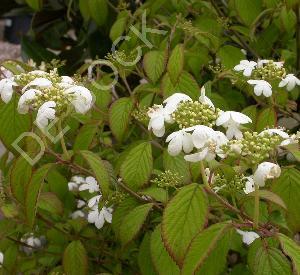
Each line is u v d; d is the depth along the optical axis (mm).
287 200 323
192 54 479
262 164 273
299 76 518
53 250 513
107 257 485
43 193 438
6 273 495
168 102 312
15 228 496
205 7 579
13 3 776
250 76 454
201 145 278
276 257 306
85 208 529
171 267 336
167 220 290
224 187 330
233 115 299
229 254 471
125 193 404
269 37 551
